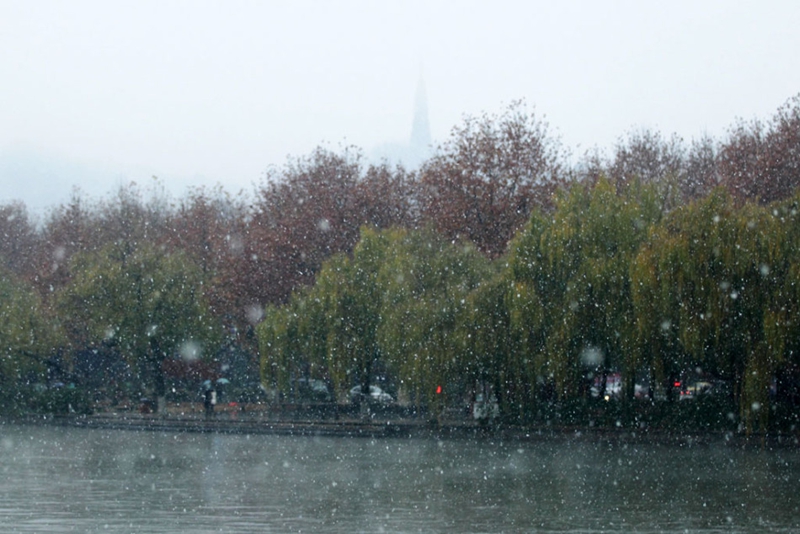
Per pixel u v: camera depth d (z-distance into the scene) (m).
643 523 25.92
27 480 34.94
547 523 25.88
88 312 67.62
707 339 43.88
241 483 34.03
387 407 63.12
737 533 24.58
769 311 42.69
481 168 65.50
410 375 53.38
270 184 75.56
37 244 96.12
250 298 70.75
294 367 61.97
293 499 30.11
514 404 51.31
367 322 58.16
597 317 48.25
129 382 81.44
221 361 81.81
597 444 48.78
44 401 66.31
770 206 46.06
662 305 44.69
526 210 65.19
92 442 52.25
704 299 43.78
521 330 49.62
